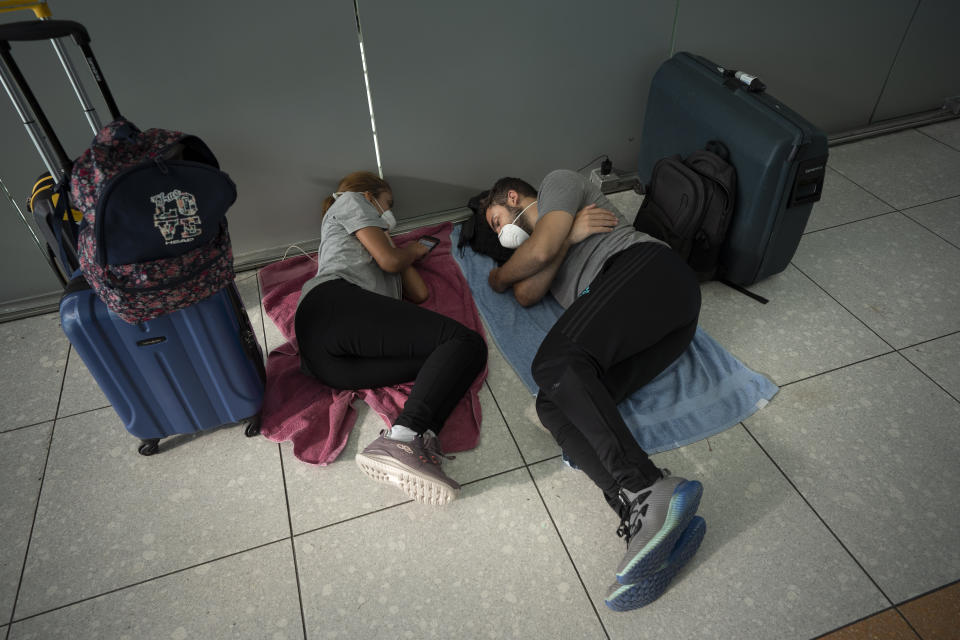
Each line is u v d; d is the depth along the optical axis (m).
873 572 1.50
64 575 1.59
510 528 1.64
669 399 1.92
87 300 1.50
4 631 1.48
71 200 1.57
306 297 1.88
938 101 3.23
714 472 1.73
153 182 1.29
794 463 1.75
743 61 2.74
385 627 1.46
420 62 2.28
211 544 1.64
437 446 1.69
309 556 1.60
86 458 1.87
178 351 1.61
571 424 1.62
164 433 1.81
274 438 1.86
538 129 2.63
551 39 2.39
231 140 2.26
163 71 2.04
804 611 1.44
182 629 1.47
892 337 2.11
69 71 1.43
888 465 1.73
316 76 2.20
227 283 1.56
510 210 2.10
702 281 2.37
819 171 2.01
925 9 2.83
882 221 2.63
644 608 1.47
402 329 1.77
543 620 1.46
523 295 2.14
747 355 2.08
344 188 2.25
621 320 1.63
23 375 2.14
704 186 2.06
